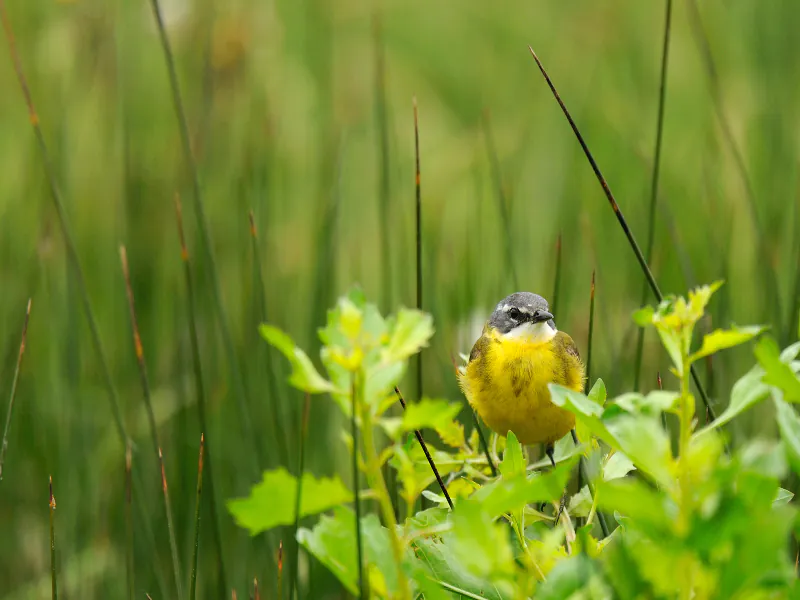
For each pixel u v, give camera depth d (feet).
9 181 45.42
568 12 61.98
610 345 31.22
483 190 48.08
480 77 58.95
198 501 20.56
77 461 32.99
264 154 40.22
